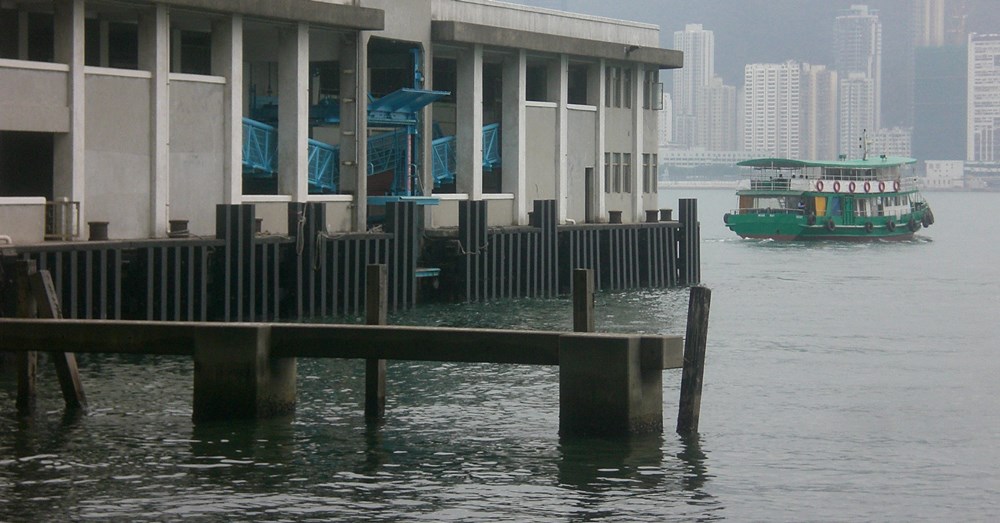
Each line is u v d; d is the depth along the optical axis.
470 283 82.56
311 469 39.19
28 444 41.31
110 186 65.38
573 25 100.00
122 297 63.22
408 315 76.94
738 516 36.06
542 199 94.88
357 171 79.81
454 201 88.25
